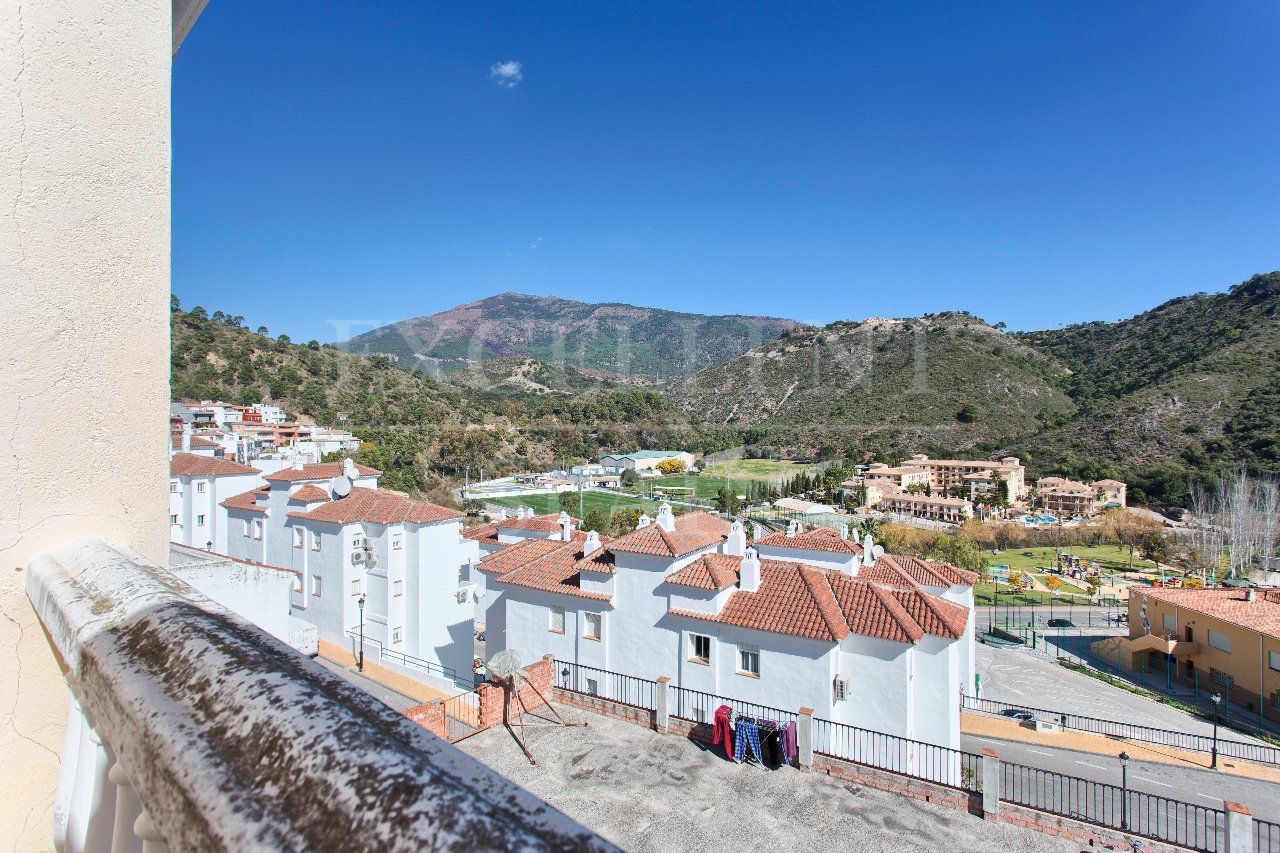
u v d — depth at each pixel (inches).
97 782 70.6
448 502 3511.3
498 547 1455.5
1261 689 1565.0
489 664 541.0
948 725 743.7
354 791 34.3
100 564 84.8
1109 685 1699.1
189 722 46.0
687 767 482.0
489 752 498.6
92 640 63.1
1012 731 1242.6
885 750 723.4
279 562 1263.5
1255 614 1662.2
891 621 762.8
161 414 113.4
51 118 98.6
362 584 1157.7
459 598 1213.7
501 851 27.1
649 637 844.0
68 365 100.6
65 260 100.3
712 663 797.2
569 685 890.1
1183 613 1813.5
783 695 751.1
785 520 3614.7
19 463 95.6
